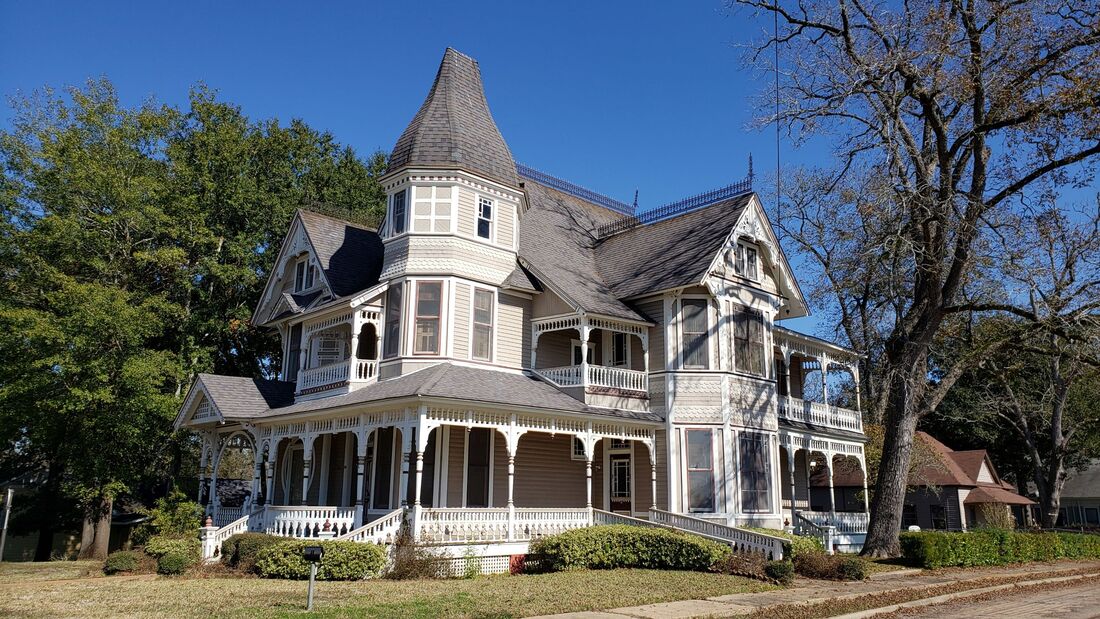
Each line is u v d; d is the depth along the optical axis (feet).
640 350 85.20
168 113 122.01
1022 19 69.77
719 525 69.15
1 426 94.32
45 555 110.32
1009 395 135.44
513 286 81.05
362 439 68.23
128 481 105.91
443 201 79.61
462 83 87.92
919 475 127.65
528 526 67.97
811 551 66.69
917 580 60.29
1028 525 150.41
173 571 62.64
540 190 104.99
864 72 74.38
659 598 47.47
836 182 86.74
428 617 39.40
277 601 44.96
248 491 137.59
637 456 82.94
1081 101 66.95
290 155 139.95
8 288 99.45
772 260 90.79
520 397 69.77
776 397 87.76
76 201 103.19
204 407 86.02
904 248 82.69
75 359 92.79
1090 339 74.13
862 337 118.11
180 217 114.52
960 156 78.43
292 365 94.43
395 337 77.25
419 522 61.11
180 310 112.16
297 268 97.14
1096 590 59.82
